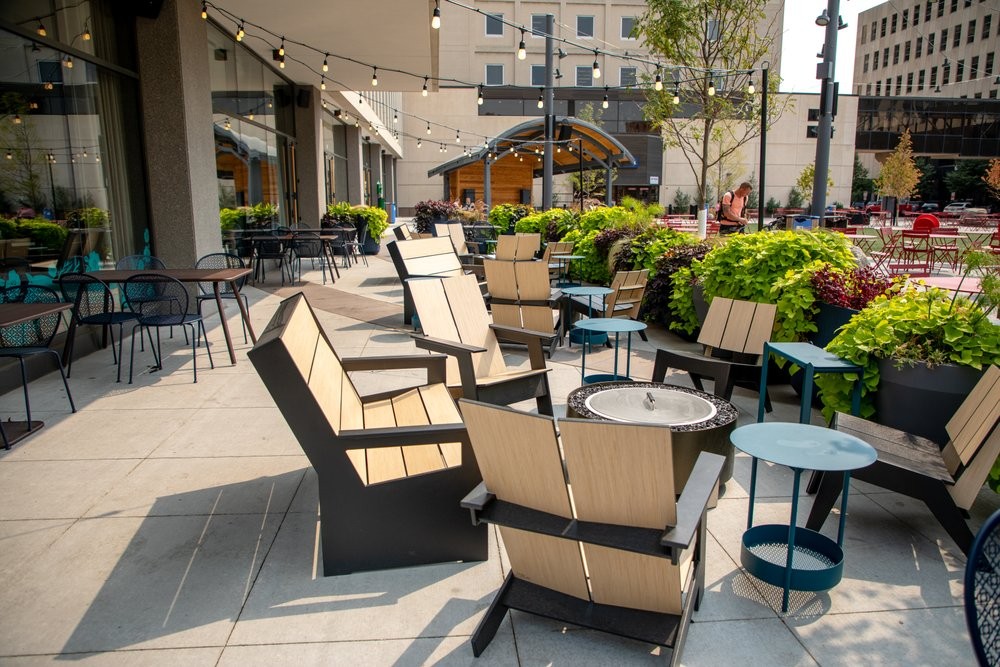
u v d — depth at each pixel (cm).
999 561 140
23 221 534
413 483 249
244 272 575
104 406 443
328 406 251
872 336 336
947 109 3956
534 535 206
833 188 3888
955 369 312
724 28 1038
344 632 218
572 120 1526
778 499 319
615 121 3444
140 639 214
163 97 714
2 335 457
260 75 1192
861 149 3991
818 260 481
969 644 215
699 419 313
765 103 786
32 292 476
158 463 351
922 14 6366
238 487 324
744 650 211
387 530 251
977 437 256
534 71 4031
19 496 312
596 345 633
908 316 338
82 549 267
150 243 738
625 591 204
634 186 3612
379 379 520
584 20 3997
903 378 324
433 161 3734
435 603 235
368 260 1470
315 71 1291
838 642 215
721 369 384
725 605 235
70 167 598
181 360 568
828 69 983
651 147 3466
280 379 230
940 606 236
